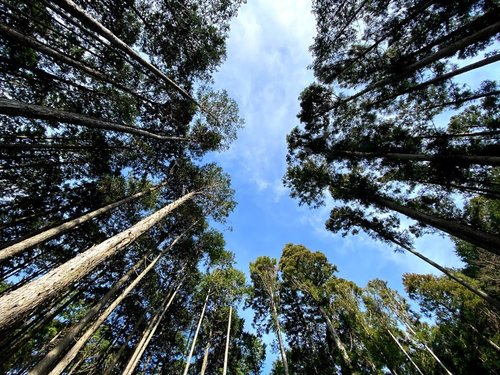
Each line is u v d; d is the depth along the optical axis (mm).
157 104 11148
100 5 8188
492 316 12352
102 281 13500
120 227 13438
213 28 10008
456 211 10234
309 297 18594
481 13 7676
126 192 12977
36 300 3504
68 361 7637
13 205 9586
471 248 16672
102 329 14406
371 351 13375
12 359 10812
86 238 11797
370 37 9578
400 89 10516
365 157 11242
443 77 8211
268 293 19078
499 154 7434
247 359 19188
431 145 9086
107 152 11305
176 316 17219
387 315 15250
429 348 13547
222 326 18156
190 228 16062
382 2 8609
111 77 9383
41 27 7750
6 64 7359
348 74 11516
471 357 12258
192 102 11625
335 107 12633
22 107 4410
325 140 13219
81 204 11258
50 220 10719
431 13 8242
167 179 14227
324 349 15742
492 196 8641
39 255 10102
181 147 13812
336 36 10547
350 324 15078
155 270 16094
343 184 12836
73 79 9055
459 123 9852
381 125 11461
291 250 22109
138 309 15266
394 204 10578
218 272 18953
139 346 11203
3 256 6070
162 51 10156
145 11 9008
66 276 4230
